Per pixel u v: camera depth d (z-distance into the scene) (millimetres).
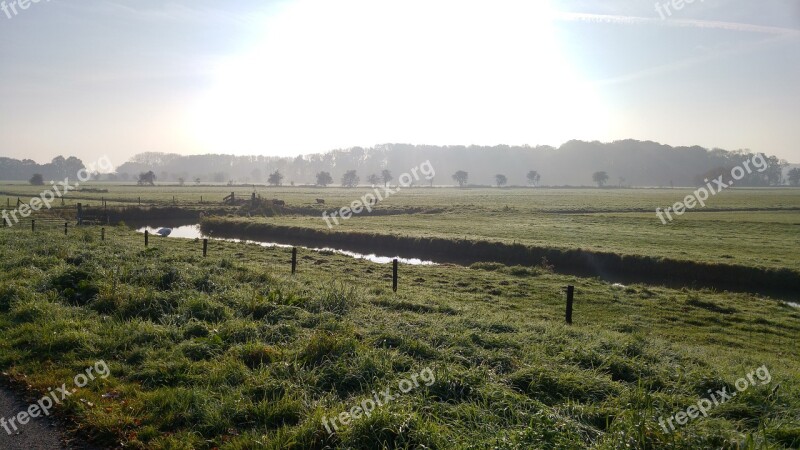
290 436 5531
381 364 7402
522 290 21328
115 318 9703
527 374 7285
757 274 26094
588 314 17625
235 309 10625
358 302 12438
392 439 5441
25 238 21562
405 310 12477
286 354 7855
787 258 29312
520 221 53094
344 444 5371
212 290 12414
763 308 19516
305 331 9188
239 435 5668
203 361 7684
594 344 9344
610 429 5648
